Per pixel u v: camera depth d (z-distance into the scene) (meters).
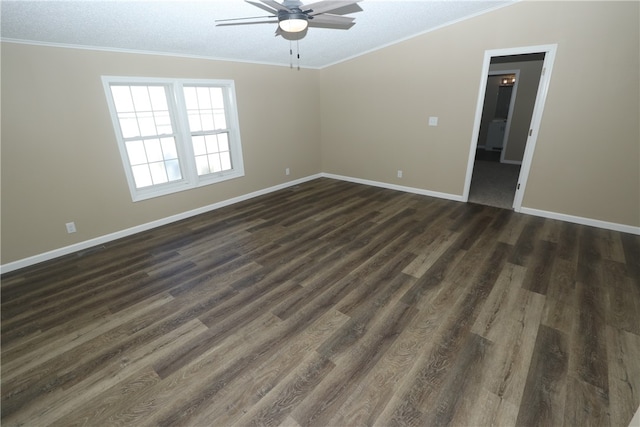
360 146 5.36
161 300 2.38
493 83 7.96
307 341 1.93
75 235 3.18
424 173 4.71
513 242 3.15
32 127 2.75
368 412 1.48
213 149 4.30
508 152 6.79
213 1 2.48
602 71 3.09
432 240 3.24
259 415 1.48
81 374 1.73
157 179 3.80
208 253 3.10
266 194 5.04
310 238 3.38
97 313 2.24
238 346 1.91
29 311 2.28
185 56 3.64
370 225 3.68
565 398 1.52
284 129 5.11
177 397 1.58
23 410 1.54
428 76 4.24
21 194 2.79
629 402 1.49
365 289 2.44
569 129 3.39
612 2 2.90
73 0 2.14
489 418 1.44
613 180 3.29
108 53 3.06
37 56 2.67
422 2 3.13
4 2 2.02
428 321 2.08
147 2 2.35
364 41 4.21
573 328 1.97
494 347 1.85
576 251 2.94
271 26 3.25
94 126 3.11
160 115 3.66
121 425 1.45
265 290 2.47
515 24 3.44
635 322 2.01
